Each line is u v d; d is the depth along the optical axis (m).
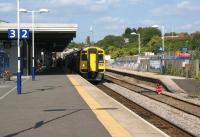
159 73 65.81
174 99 31.50
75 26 48.97
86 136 11.84
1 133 12.41
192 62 51.66
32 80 42.47
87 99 23.30
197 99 31.69
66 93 27.25
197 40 110.44
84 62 51.09
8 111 17.84
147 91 39.12
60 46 88.00
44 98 23.81
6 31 48.16
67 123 14.33
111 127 13.46
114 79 60.88
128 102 28.94
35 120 15.09
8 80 42.44
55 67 97.44
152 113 22.38
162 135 12.42
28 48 61.25
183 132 16.19
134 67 86.94
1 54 45.59
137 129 13.51
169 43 118.06
